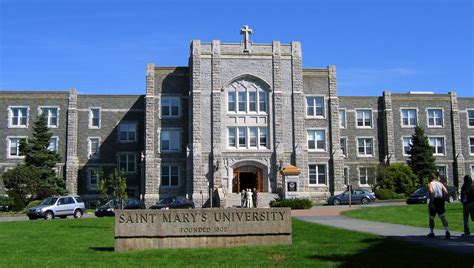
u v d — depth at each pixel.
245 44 57.22
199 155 54.91
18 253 16.44
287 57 57.66
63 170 63.22
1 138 63.44
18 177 51.28
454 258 13.45
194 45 56.62
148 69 59.19
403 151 69.31
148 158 57.66
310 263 13.45
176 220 16.94
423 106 70.38
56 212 40.78
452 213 30.55
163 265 13.52
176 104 59.16
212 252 15.60
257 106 56.75
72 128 63.69
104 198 57.94
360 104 69.81
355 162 68.50
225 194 53.22
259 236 17.36
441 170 69.50
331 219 29.86
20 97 64.25
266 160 55.84
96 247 18.11
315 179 59.00
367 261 13.55
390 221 27.36
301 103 57.00
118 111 65.38
